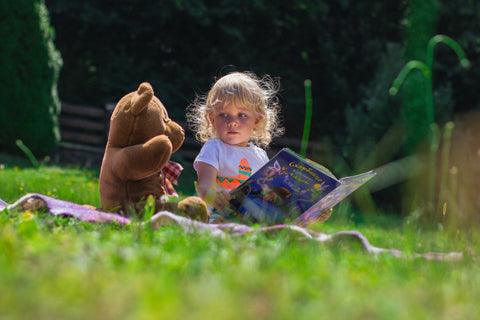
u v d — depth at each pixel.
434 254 2.49
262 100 3.69
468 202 3.47
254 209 2.92
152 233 2.29
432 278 1.83
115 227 2.61
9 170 7.81
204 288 1.42
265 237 2.40
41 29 10.34
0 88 10.02
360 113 9.20
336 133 13.02
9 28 10.05
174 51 14.13
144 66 13.59
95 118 13.70
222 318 1.19
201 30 13.88
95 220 2.63
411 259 2.21
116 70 13.74
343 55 14.02
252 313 1.27
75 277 1.42
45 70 10.45
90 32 13.78
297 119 13.75
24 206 2.78
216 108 3.57
